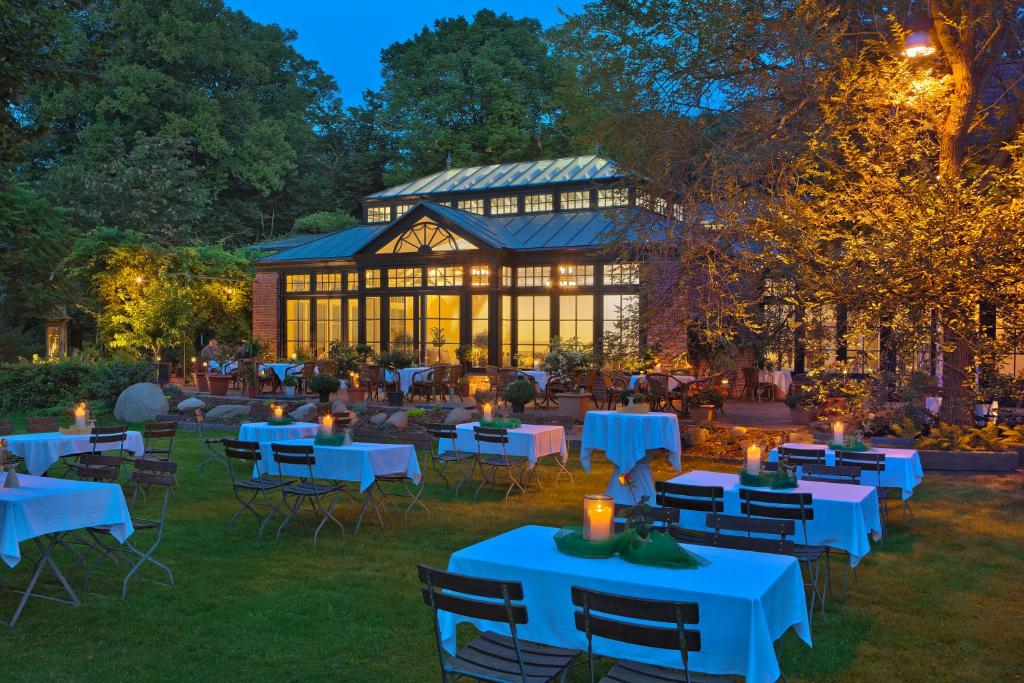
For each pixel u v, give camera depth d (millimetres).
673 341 21453
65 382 24641
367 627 7059
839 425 11789
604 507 5633
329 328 33000
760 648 4660
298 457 10430
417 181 37500
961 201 13938
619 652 5066
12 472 7664
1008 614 7500
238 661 6336
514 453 13180
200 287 34688
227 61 53188
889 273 14188
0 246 20859
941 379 17672
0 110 11750
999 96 16875
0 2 10805
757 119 16547
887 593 8109
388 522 11070
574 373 21719
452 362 29172
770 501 7930
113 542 9828
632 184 18688
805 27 15852
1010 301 14547
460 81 53688
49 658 6336
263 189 51781
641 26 18000
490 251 28234
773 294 17531
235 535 10281
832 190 16391
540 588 5320
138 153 44000
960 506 11867
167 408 22359
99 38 12062
